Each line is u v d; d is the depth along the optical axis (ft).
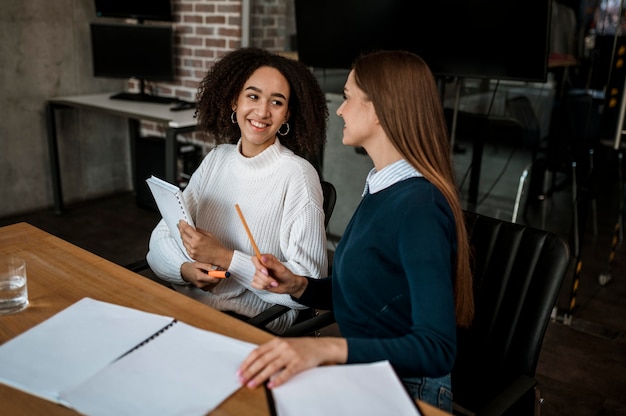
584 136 9.70
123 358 3.46
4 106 13.17
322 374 3.31
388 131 3.87
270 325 5.64
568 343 8.98
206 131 6.66
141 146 14.30
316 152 6.47
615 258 12.27
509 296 4.50
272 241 5.71
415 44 9.62
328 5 10.39
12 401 3.07
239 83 6.01
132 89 15.57
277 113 5.76
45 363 3.40
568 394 7.70
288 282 4.58
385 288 3.90
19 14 13.01
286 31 12.68
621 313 9.98
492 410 3.66
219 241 5.83
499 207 11.52
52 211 14.33
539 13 8.20
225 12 13.33
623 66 8.95
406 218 3.67
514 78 8.87
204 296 5.75
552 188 10.68
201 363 3.43
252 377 3.28
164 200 5.28
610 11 9.06
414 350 3.40
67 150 14.69
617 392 7.79
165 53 13.60
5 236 5.52
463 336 4.70
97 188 15.57
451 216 3.72
